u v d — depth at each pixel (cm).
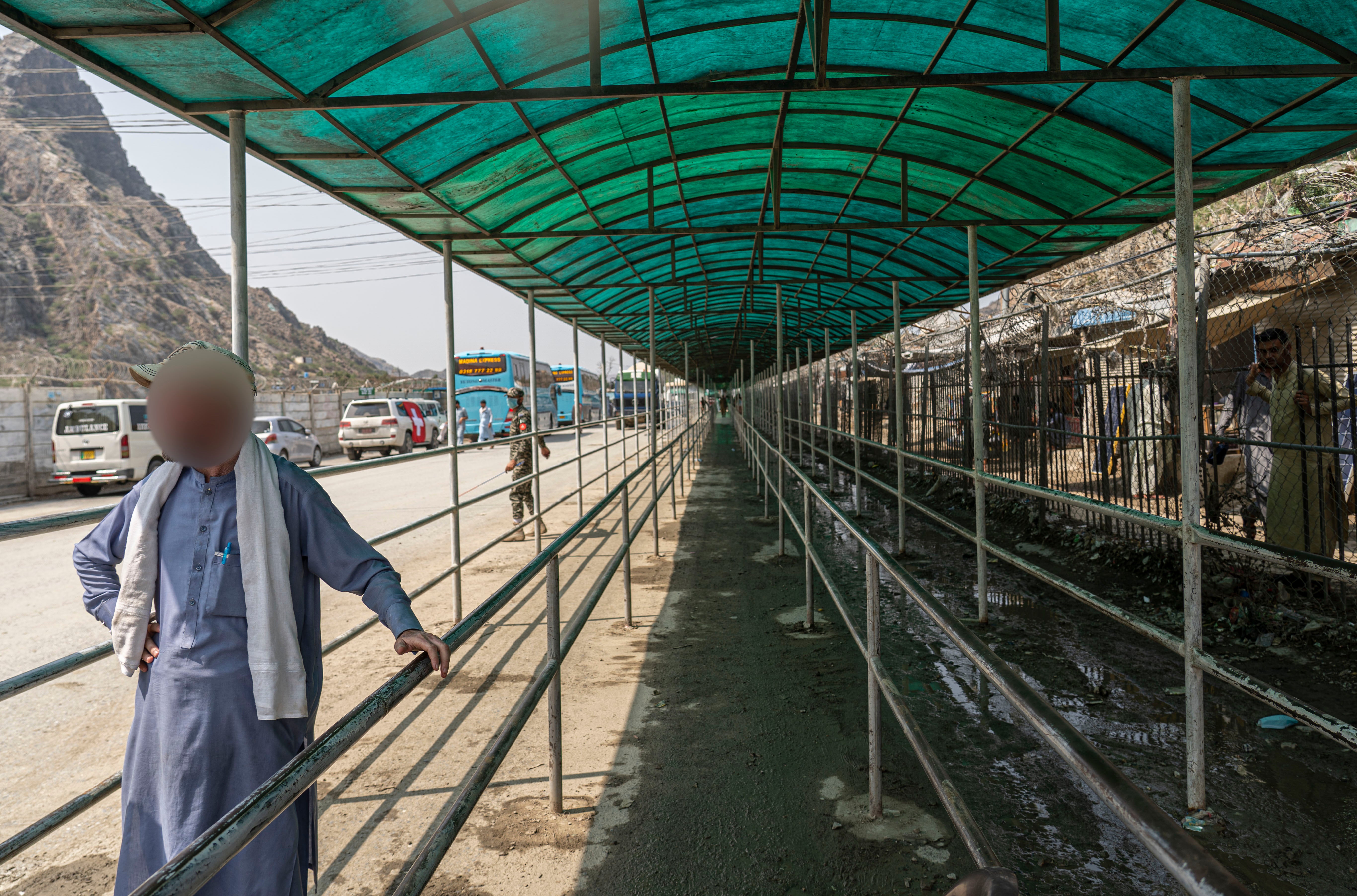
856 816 320
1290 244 793
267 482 195
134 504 196
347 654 554
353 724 146
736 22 386
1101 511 363
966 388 1208
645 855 298
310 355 17438
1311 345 763
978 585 581
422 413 3073
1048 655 507
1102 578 698
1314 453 572
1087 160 520
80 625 681
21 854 314
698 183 645
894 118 507
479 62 379
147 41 304
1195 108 433
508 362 3438
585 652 541
